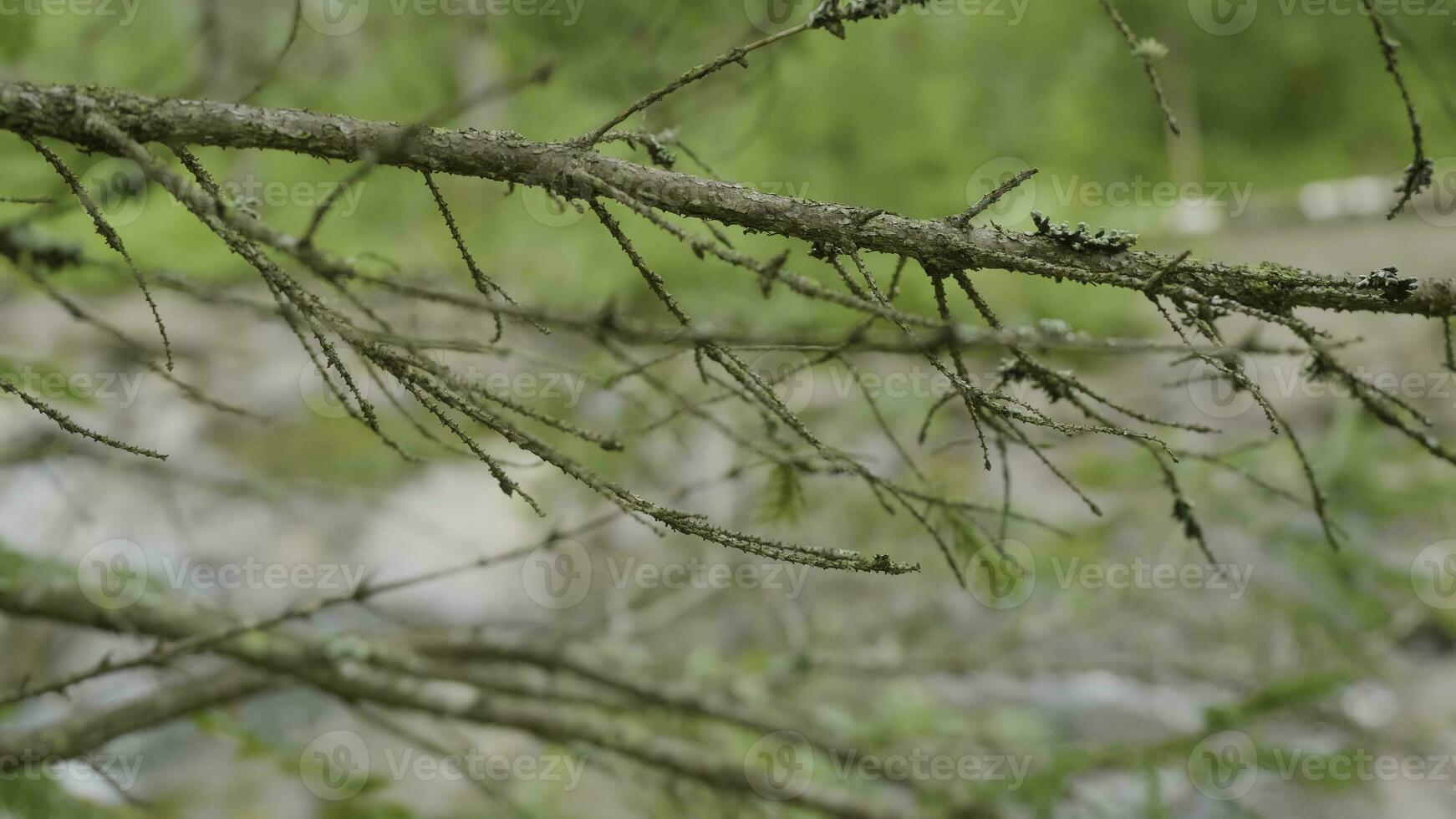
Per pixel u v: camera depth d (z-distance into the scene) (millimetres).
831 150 6012
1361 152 17797
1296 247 12961
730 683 3885
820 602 4703
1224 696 4543
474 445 1132
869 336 967
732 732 3867
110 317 7676
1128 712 5488
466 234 5273
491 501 7320
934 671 4199
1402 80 1352
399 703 3139
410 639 3561
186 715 2770
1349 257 12359
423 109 4156
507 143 1260
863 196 6117
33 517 5434
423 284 1132
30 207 2627
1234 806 3387
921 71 6441
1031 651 5816
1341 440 3729
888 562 1150
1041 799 3279
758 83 3096
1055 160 9406
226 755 4977
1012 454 6355
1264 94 18641
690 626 5109
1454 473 3623
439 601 6465
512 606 6426
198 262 4945
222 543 6012
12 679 3928
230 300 2174
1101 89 15008
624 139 1342
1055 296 7031
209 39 3127
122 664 2025
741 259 1063
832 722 3877
